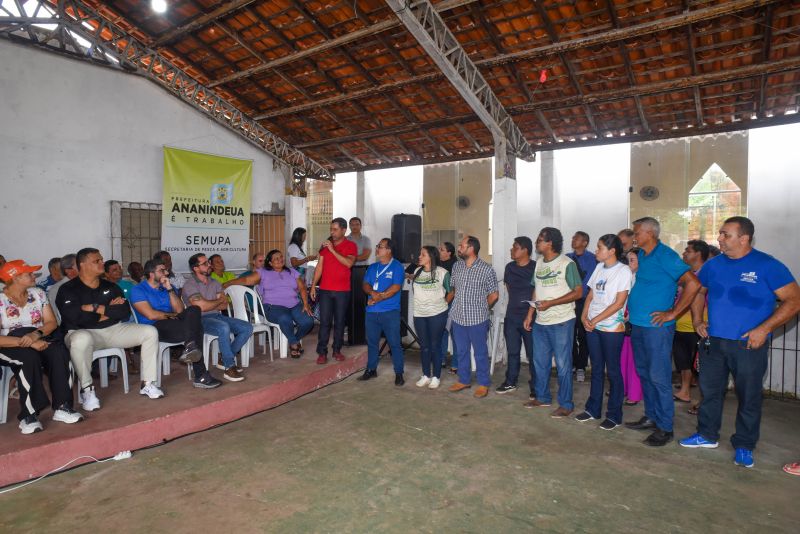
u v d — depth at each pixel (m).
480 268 4.91
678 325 4.76
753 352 3.32
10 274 3.64
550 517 2.77
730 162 6.95
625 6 4.58
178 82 7.04
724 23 4.59
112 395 4.30
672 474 3.28
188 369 4.95
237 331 5.06
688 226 7.24
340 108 7.23
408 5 4.58
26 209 5.96
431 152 8.40
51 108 6.14
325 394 5.00
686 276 3.63
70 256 4.98
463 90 5.54
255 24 5.73
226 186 7.78
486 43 5.40
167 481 3.18
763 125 6.02
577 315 5.42
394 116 7.29
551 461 3.48
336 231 5.42
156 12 5.79
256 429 4.07
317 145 8.43
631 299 3.93
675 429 4.09
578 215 8.05
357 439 3.87
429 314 5.16
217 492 3.04
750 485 3.12
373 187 9.91
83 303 4.10
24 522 2.71
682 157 7.25
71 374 3.79
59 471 3.28
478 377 4.97
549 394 4.62
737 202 6.92
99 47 6.45
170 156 7.14
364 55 6.00
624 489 3.08
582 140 7.14
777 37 4.68
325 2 5.23
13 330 3.62
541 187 7.98
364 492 3.04
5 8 5.63
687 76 5.41
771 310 3.30
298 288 5.86
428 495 3.01
